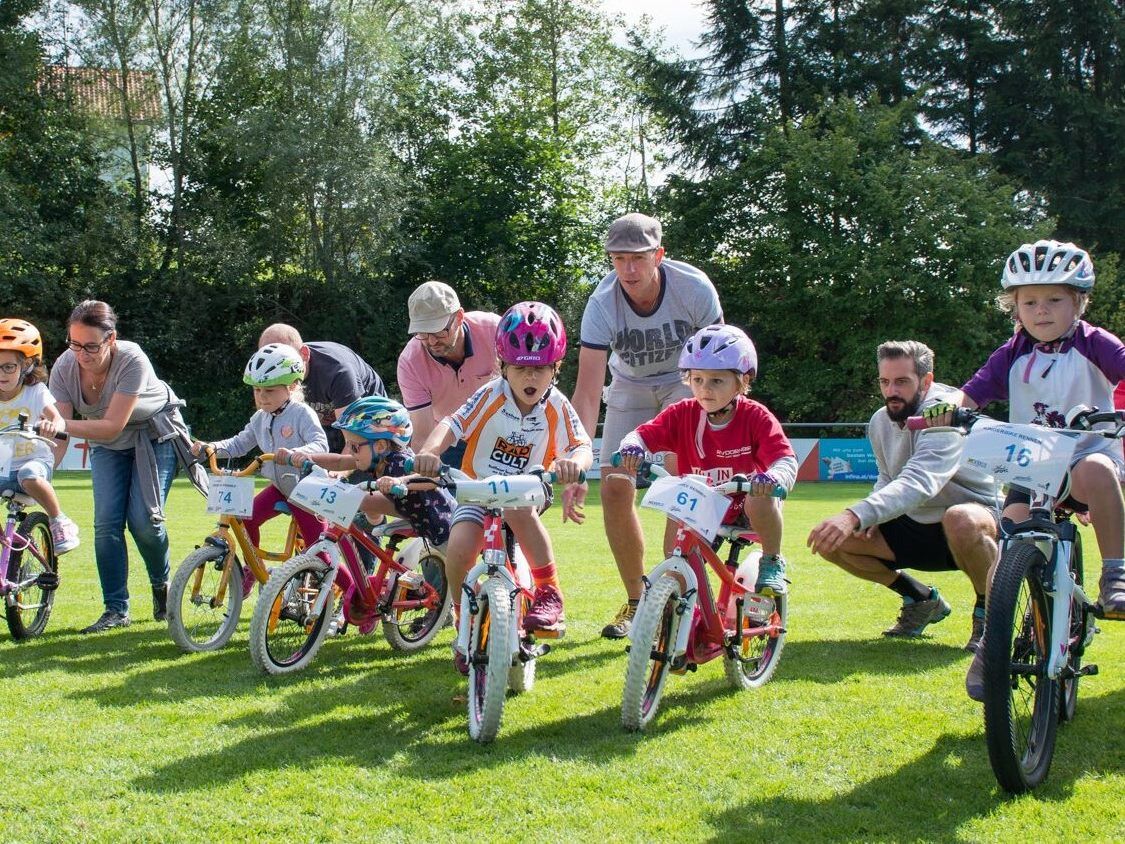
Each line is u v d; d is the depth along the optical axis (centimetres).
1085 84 3500
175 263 3362
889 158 3184
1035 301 419
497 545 425
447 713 443
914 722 422
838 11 3547
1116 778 360
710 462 472
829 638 594
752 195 3253
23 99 3222
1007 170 3478
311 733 414
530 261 3675
